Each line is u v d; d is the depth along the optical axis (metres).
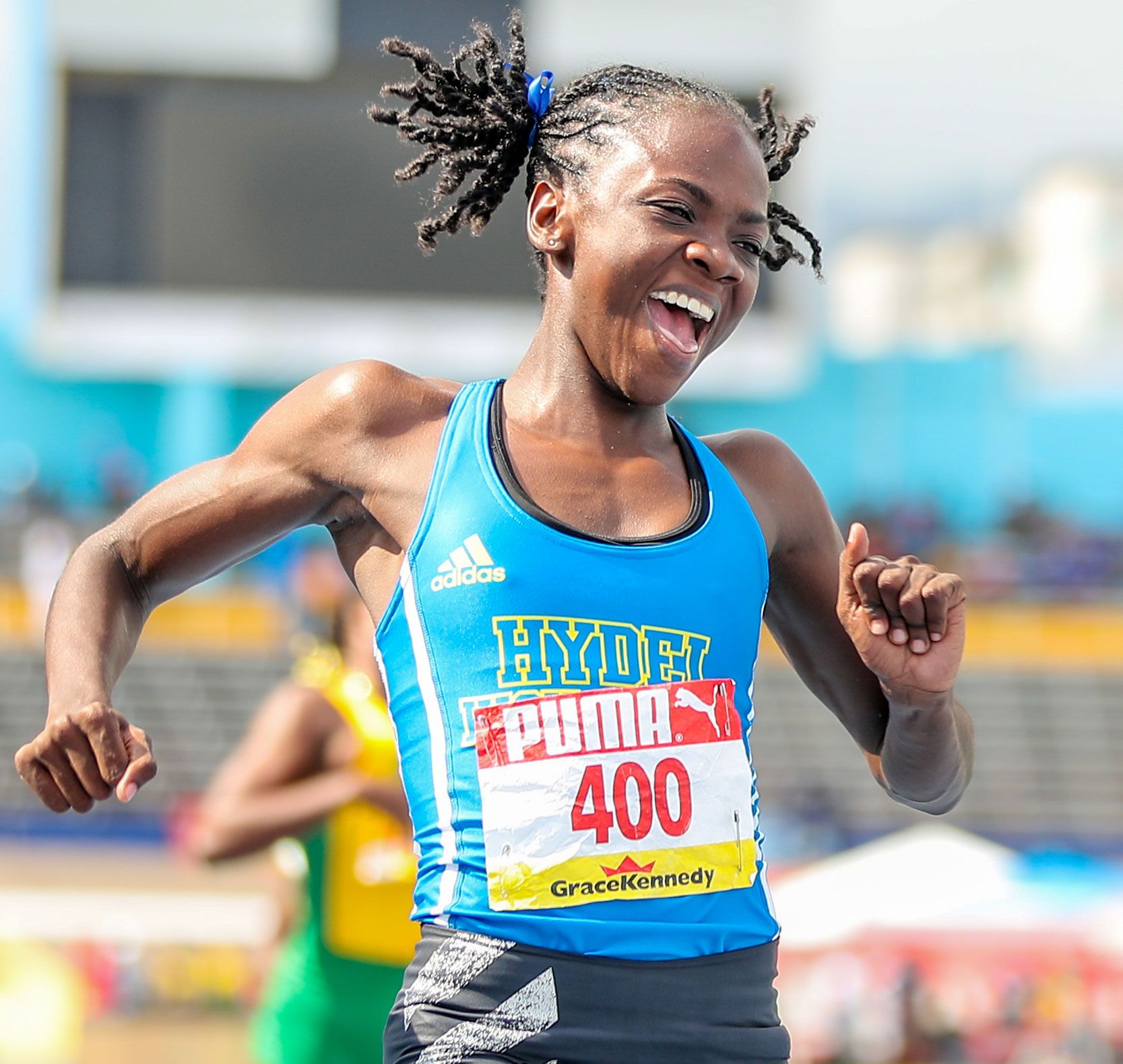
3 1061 30.98
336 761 14.40
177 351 58.25
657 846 6.14
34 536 59.00
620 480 6.70
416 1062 6.14
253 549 7.09
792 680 55.62
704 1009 6.14
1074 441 97.69
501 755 6.16
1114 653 59.91
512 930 6.05
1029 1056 30.42
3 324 76.06
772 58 59.16
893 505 75.06
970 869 27.58
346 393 6.91
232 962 32.09
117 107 58.09
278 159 58.50
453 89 7.61
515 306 59.28
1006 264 98.12
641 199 6.61
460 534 6.42
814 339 91.75
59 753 6.18
